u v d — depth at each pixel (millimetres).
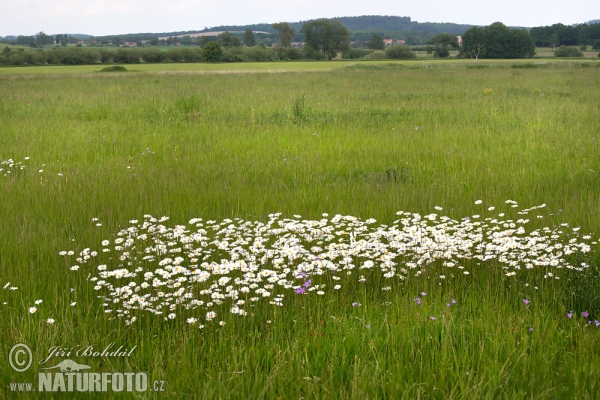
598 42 134375
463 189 7980
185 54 104688
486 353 3578
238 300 4344
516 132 12617
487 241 5703
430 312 4121
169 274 4379
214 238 5672
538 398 3117
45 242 5578
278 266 4637
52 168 9453
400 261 5129
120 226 6184
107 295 4512
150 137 12484
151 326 4102
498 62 80438
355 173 9117
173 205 7039
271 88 26422
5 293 4426
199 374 3418
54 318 4105
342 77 37094
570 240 5180
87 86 28656
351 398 3102
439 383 3271
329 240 5707
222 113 16531
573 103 17938
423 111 16641
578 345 3680
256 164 9664
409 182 8438
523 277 4957
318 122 14523
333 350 3596
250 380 3309
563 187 7887
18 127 13656
